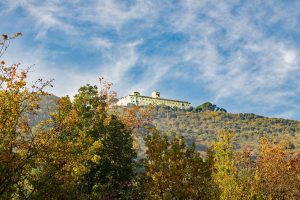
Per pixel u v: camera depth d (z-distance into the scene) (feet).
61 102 70.59
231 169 104.37
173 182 74.49
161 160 75.82
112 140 111.45
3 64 61.57
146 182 76.84
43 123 68.18
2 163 59.52
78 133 83.87
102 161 105.50
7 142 62.08
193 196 74.33
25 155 64.08
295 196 137.90
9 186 62.54
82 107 103.76
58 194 66.59
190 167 76.23
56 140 66.33
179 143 78.79
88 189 101.91
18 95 62.18
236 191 101.40
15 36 60.90
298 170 141.18
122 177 108.88
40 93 63.46
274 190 137.69
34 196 65.41
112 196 103.71
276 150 143.74
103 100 116.37
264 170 138.00
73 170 70.23
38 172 68.59
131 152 116.26
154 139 78.79
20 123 64.49
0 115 61.41
